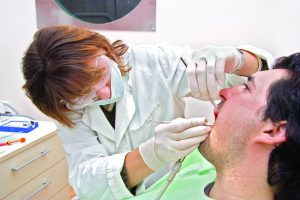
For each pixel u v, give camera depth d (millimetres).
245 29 1463
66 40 903
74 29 958
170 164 998
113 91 994
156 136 843
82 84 891
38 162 1518
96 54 935
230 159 745
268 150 691
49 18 1761
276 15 1326
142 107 1098
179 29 1582
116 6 1640
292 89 672
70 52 890
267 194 723
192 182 951
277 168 680
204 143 797
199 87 826
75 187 992
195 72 825
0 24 1861
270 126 684
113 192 940
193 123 805
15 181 1389
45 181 1580
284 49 1296
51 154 1603
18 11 1807
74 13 1717
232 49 908
